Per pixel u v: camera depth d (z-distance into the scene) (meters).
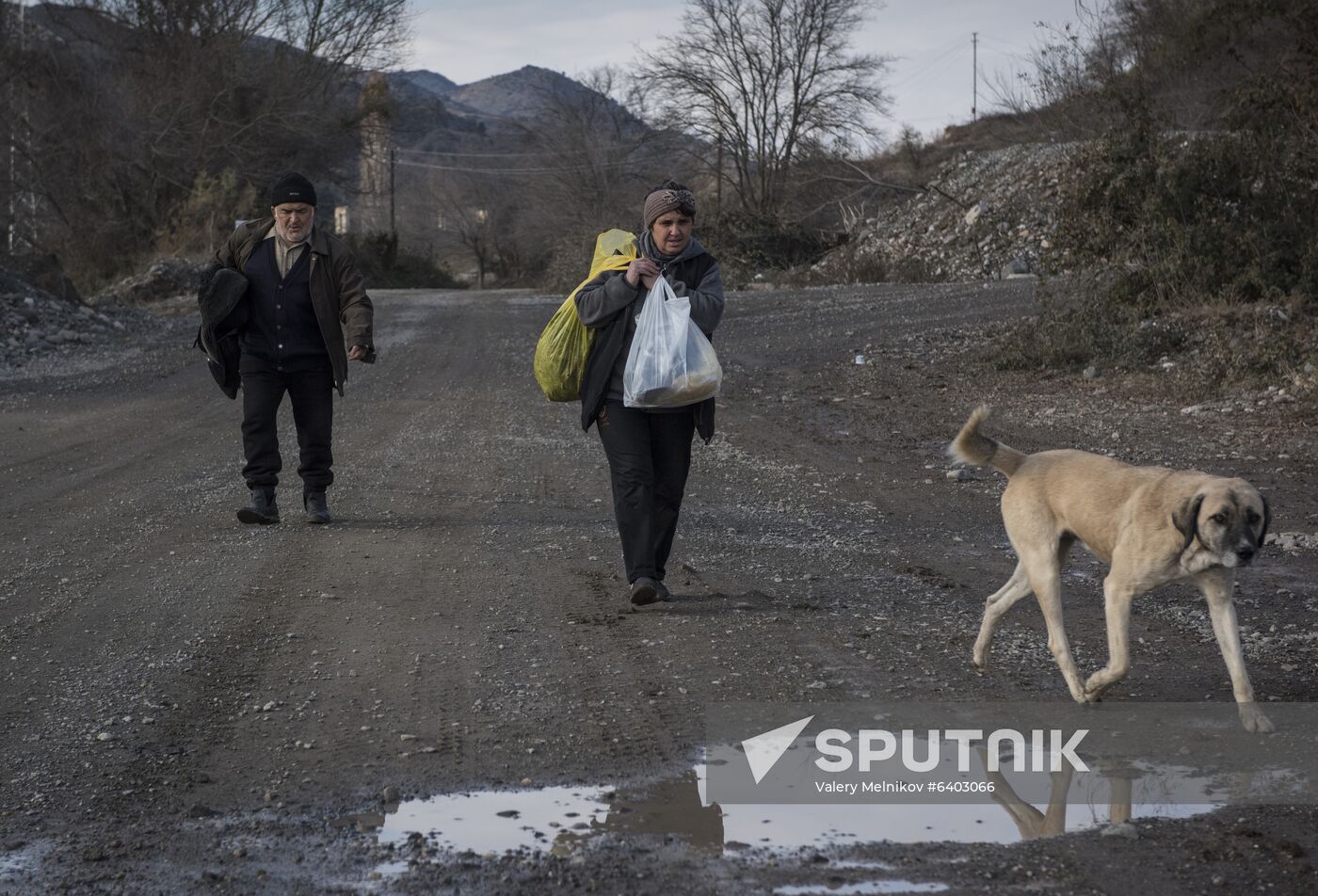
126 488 9.55
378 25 49.12
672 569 6.96
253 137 45.81
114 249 40.09
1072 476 4.77
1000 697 4.79
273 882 3.26
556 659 5.31
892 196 42.44
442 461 10.89
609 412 6.09
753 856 3.42
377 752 4.25
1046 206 31.56
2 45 36.81
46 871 3.35
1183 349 15.59
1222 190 17.41
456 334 22.64
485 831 3.60
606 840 3.54
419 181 93.44
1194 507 4.26
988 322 20.08
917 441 11.94
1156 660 5.25
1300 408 12.20
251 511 8.07
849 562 7.20
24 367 18.12
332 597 6.33
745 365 17.66
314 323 7.97
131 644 5.53
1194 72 26.56
